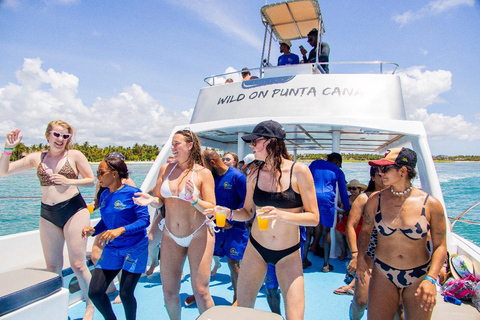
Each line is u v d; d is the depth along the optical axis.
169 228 2.63
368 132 5.11
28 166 3.08
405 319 2.25
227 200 3.52
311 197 2.17
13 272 2.22
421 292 2.01
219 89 5.61
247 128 4.88
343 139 6.89
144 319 3.27
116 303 3.60
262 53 6.99
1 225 15.45
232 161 4.41
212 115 5.45
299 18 6.84
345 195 4.46
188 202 2.57
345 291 3.87
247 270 2.37
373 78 4.86
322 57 6.77
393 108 4.68
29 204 21.25
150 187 4.39
